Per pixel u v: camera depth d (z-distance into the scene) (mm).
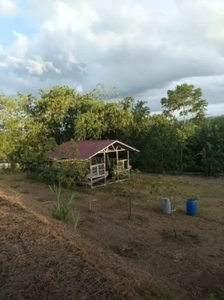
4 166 21797
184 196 12930
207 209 10914
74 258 3221
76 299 2586
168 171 20703
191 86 28609
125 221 9234
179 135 20094
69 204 7215
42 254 3270
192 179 17750
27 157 18922
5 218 4324
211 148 18875
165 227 8703
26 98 23984
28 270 2990
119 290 2754
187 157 20172
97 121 20875
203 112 28547
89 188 14930
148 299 3057
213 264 6215
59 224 5012
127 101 22922
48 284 2766
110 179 17172
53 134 23984
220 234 8156
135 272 4109
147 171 21266
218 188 14906
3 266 3074
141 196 13047
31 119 23156
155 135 20750
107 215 9891
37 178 17375
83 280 2828
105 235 7738
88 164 15141
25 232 3834
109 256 4309
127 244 7145
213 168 18859
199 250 6969
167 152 20438
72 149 15734
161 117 21516
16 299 2631
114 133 22016
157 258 6426
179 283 5320
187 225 8961
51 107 23359
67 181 13742
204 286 5289
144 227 8672
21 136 22250
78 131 20906
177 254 6668
